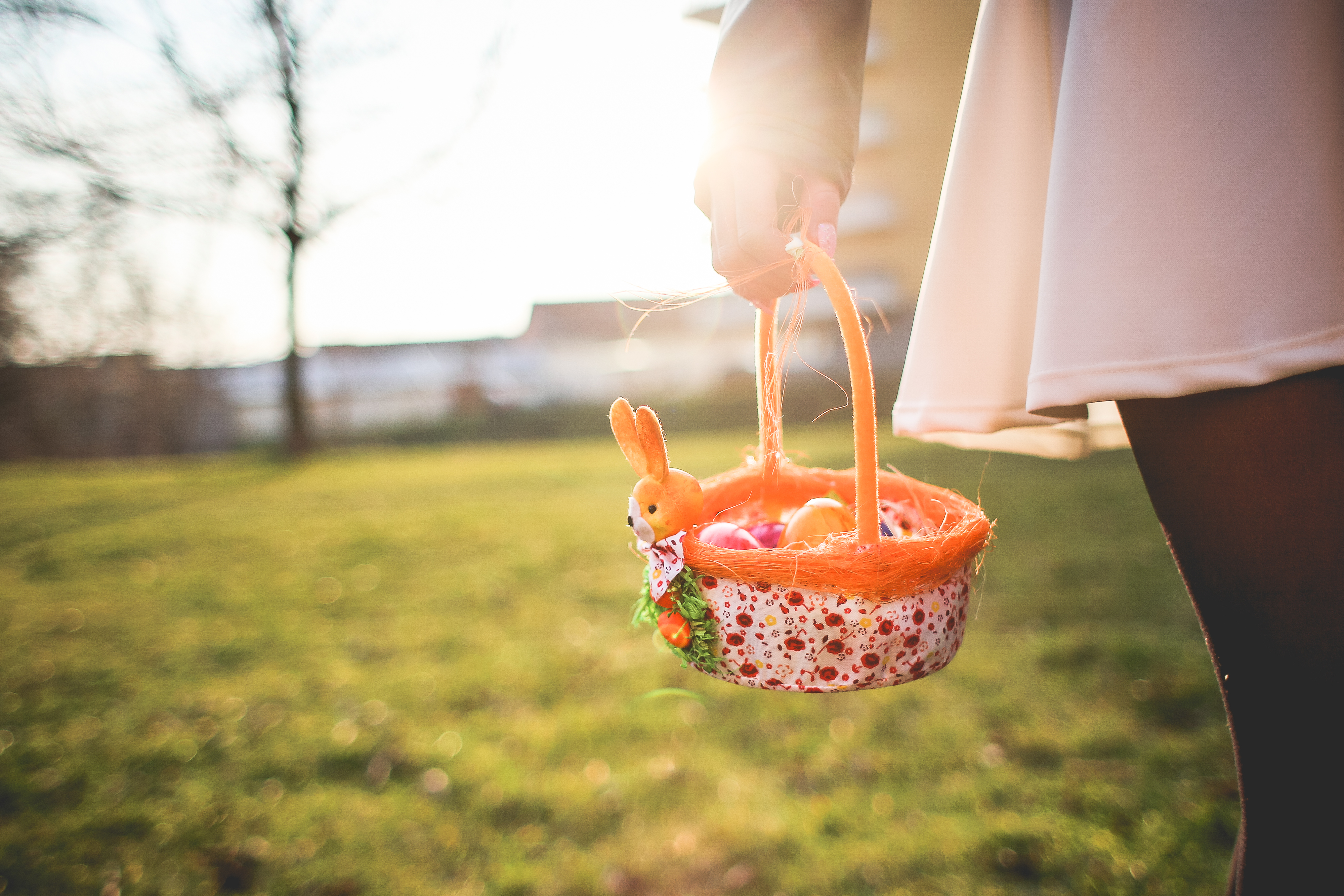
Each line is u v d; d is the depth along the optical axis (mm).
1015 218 596
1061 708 1305
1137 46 490
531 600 2098
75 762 1296
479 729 1354
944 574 574
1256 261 462
